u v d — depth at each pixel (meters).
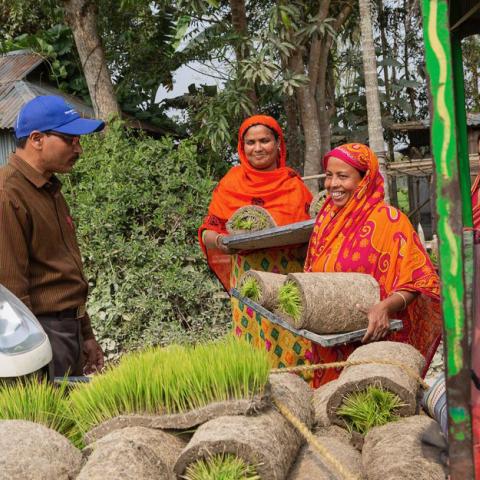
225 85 9.50
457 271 1.22
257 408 1.71
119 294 6.94
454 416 1.25
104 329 6.88
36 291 3.06
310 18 9.39
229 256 4.37
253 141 4.22
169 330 6.86
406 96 14.90
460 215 1.21
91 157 7.55
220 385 1.73
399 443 1.80
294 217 4.20
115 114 9.09
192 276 7.06
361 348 2.43
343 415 2.09
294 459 1.80
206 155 10.91
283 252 4.09
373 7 14.45
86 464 1.54
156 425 1.73
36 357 2.11
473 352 1.55
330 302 2.75
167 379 1.75
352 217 3.11
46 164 3.02
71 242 3.26
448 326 1.24
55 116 3.00
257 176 4.24
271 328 3.85
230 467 1.53
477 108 15.63
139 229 7.11
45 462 1.55
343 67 13.84
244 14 9.73
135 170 7.26
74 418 1.83
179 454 1.67
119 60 12.02
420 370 2.32
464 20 1.62
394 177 12.75
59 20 12.73
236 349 1.88
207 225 4.36
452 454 1.26
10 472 1.50
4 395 1.86
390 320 2.87
